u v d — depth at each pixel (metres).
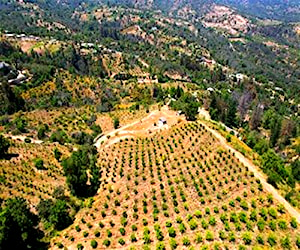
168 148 92.12
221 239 54.72
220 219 60.06
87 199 72.31
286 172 79.62
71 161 76.19
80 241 57.94
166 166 82.38
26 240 56.50
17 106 162.12
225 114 148.88
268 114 175.50
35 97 182.88
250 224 57.91
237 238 54.88
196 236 55.25
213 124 110.25
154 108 136.75
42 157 95.31
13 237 53.41
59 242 58.06
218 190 70.69
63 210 63.72
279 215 62.38
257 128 166.38
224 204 65.06
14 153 93.44
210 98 162.75
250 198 67.19
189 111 111.75
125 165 84.62
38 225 62.56
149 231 58.62
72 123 141.62
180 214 63.25
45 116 150.25
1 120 140.62
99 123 136.88
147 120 119.56
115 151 94.69
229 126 149.50
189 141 93.62
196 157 84.75
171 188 71.31
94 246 56.00
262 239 54.56
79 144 117.94
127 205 67.62
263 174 77.56
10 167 83.06
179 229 57.81
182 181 74.56
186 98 153.50
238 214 60.47
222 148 87.12
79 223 63.22
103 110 164.50
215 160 82.25
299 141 145.62
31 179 80.50
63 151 104.00
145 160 86.31
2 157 88.75
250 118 169.75
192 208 64.94
